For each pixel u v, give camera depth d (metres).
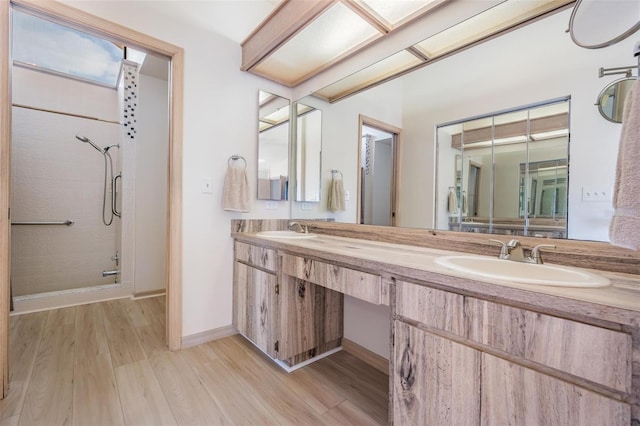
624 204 0.67
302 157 2.46
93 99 3.52
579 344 0.68
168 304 1.94
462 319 0.88
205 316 2.07
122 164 3.08
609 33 1.01
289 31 1.77
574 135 1.12
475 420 0.85
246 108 2.26
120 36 1.72
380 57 1.81
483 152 1.39
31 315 2.45
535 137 1.22
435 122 1.58
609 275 0.94
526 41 1.25
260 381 1.62
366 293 1.19
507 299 0.79
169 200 1.94
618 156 0.70
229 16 2.16
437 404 0.94
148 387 1.52
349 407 1.42
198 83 2.02
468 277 0.85
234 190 2.10
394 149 1.77
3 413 1.29
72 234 3.17
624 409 0.62
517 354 0.77
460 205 1.46
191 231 2.00
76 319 2.40
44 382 1.53
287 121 2.52
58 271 3.09
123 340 2.05
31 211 2.96
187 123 1.97
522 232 1.25
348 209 2.05
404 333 1.03
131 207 3.02
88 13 1.61
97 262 3.31
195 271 2.02
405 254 1.27
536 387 0.73
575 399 0.68
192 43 1.99
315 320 1.86
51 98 3.27
